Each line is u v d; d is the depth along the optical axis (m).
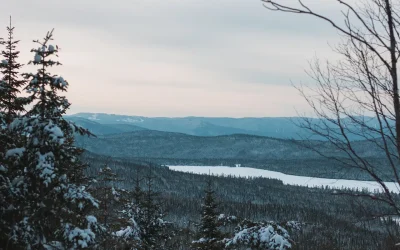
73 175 11.48
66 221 10.66
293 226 15.12
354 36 3.56
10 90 11.21
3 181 10.48
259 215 123.75
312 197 163.25
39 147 10.28
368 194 3.58
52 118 10.57
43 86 10.38
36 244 10.09
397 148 3.32
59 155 10.42
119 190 17.23
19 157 10.34
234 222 19.39
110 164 160.38
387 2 3.56
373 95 3.54
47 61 10.31
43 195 10.17
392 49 3.52
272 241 13.44
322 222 87.94
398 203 3.36
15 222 10.14
